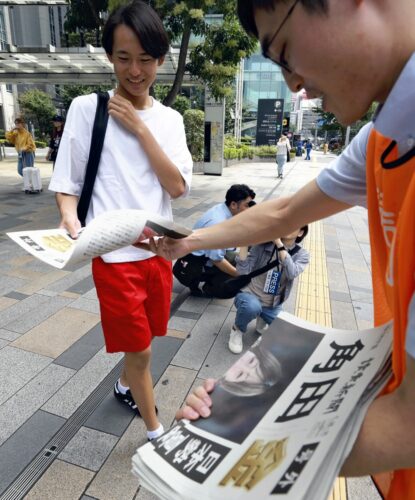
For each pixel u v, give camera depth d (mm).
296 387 768
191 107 25625
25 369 2582
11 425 2109
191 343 3014
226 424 757
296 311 3641
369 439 547
